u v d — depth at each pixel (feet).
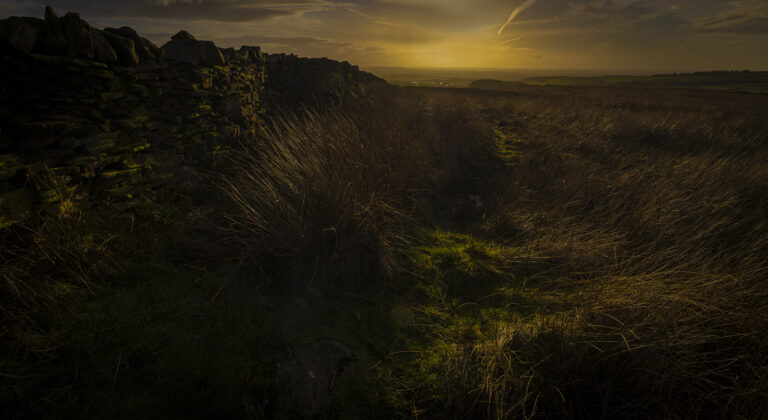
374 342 8.12
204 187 13.10
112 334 6.75
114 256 8.52
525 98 70.95
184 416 5.77
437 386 7.07
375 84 46.65
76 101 8.86
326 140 14.21
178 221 10.60
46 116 8.15
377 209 12.00
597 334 7.31
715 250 12.11
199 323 7.54
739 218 14.56
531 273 11.83
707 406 6.48
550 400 6.59
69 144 8.61
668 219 13.74
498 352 7.47
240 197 11.41
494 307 9.87
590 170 20.85
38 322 6.52
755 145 29.04
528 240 13.75
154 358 6.55
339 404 6.47
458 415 6.50
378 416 6.42
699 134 32.24
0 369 5.64
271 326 7.85
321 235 10.39
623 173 19.85
